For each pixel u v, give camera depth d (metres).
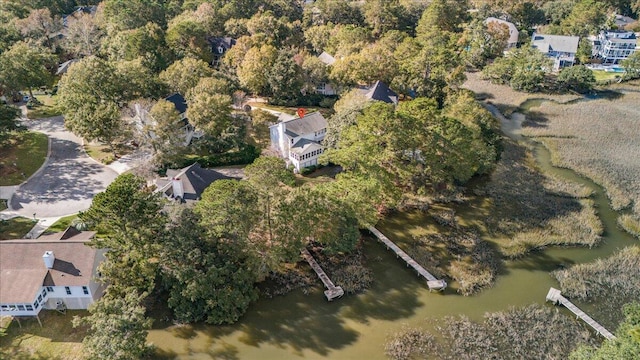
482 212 69.12
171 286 50.88
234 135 80.94
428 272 56.94
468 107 82.31
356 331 49.22
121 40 103.00
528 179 78.06
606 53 138.50
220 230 49.53
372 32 141.38
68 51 119.31
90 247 50.03
